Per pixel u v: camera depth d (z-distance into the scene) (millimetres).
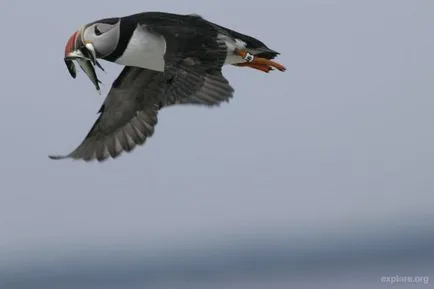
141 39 7355
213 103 6910
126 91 7785
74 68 7637
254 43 7711
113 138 7812
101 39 7441
